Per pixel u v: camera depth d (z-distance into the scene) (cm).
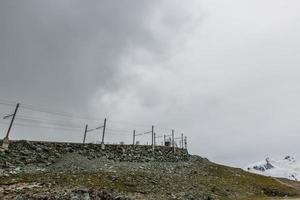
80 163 4844
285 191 6438
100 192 3178
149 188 3938
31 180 3362
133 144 6988
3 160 4166
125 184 3875
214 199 4234
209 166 7412
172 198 3684
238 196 5034
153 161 6594
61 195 2850
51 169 4259
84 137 6131
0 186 3041
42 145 5153
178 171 5906
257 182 6950
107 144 6297
